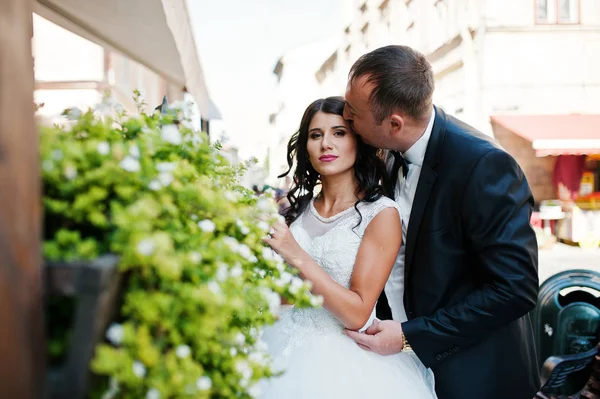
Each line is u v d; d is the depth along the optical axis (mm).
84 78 4945
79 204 768
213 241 954
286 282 1098
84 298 686
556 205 10492
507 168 1692
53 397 689
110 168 798
